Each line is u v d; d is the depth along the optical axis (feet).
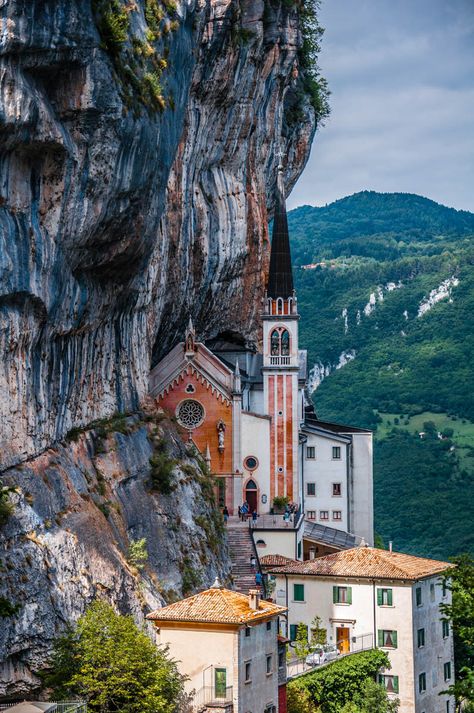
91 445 265.95
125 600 237.04
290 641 272.31
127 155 233.14
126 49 231.71
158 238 303.48
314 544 394.93
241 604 237.04
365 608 298.76
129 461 279.28
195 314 373.61
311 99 464.24
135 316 299.79
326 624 302.45
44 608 209.77
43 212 219.82
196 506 304.50
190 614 230.68
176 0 262.47
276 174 412.16
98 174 226.38
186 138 323.57
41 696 208.33
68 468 241.55
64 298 235.40
